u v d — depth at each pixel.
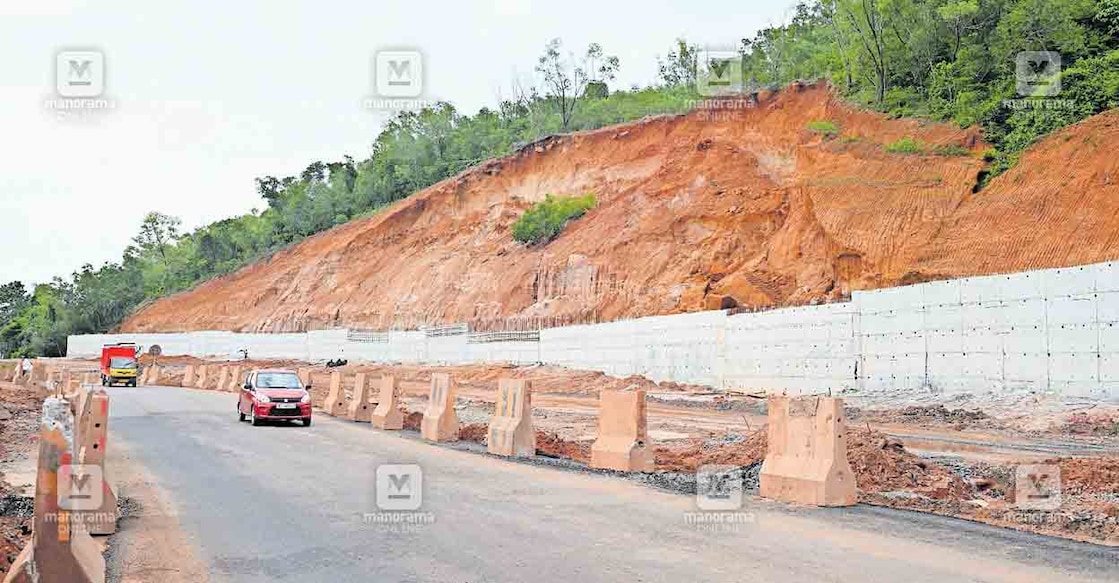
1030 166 42.78
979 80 55.22
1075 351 24.75
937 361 28.89
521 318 64.88
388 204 115.19
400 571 8.45
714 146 66.19
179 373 70.94
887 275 42.47
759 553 8.97
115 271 140.50
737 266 54.97
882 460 13.84
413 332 70.81
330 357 81.12
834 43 72.75
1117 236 36.59
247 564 8.83
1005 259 39.06
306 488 13.81
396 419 25.39
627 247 62.59
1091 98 46.91
